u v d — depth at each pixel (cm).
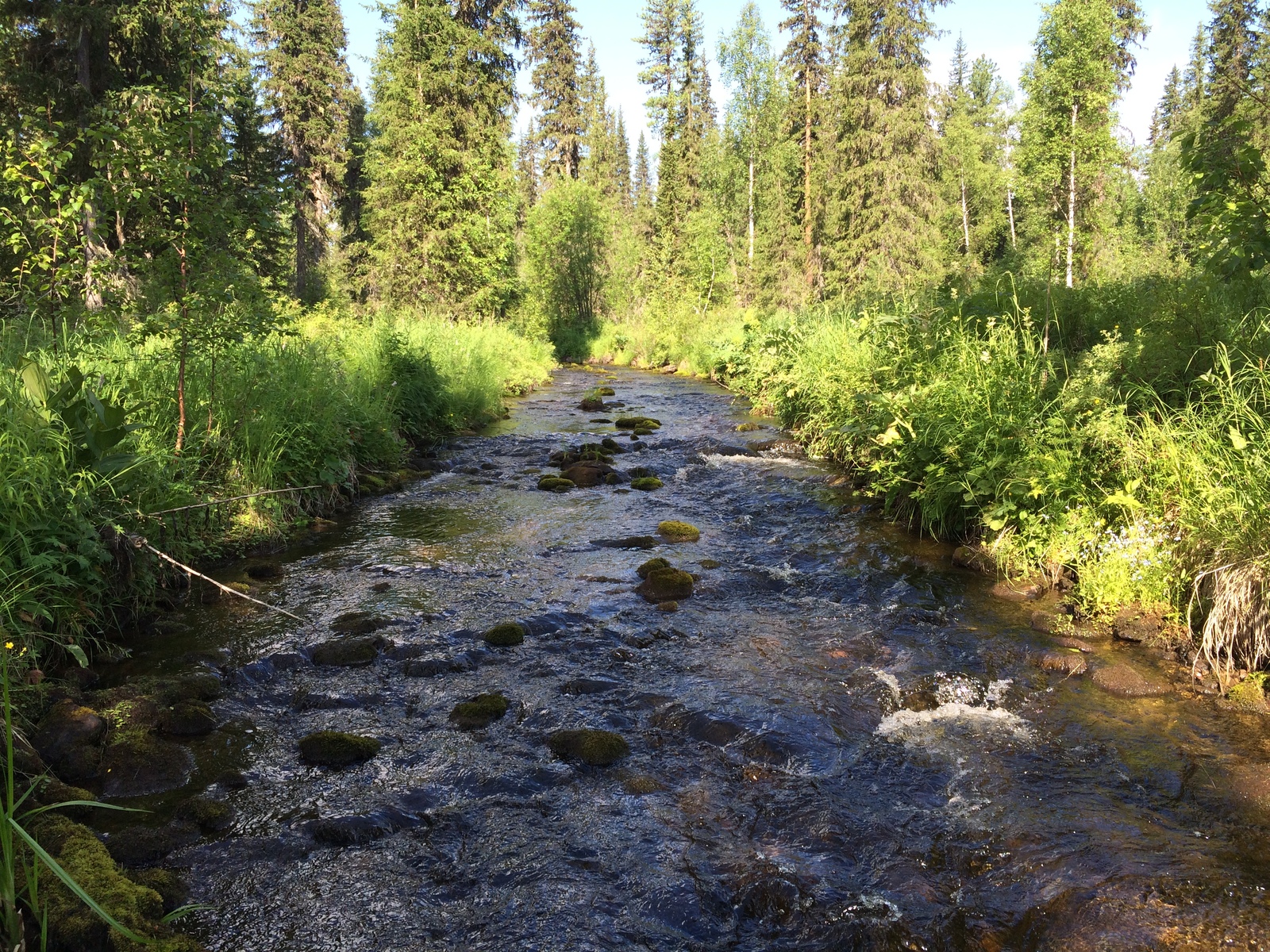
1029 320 962
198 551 700
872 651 554
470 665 531
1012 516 703
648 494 995
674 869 336
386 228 2564
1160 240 3406
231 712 469
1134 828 356
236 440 818
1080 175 2383
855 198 3441
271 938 296
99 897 286
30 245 866
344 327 1700
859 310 1630
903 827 364
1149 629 546
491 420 1590
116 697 451
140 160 721
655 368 2981
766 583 686
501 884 328
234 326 765
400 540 810
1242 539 499
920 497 815
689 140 4172
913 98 3388
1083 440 693
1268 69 890
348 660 532
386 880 329
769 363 1694
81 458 581
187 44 773
